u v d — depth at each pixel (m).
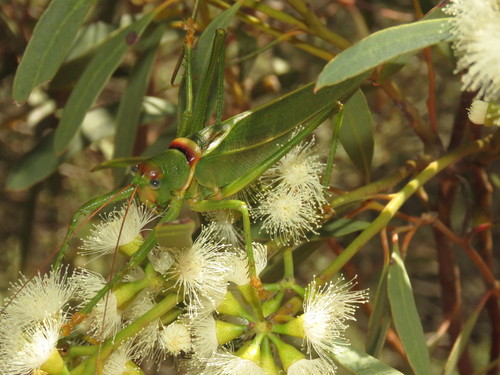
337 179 0.40
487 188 0.25
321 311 0.15
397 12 0.31
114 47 0.21
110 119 0.27
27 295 0.15
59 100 0.33
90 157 0.39
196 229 0.20
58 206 0.40
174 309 0.16
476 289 0.45
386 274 0.19
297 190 0.17
